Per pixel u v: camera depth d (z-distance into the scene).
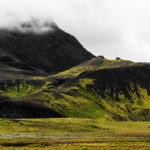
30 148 75.00
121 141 96.19
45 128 136.12
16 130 124.88
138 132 136.62
